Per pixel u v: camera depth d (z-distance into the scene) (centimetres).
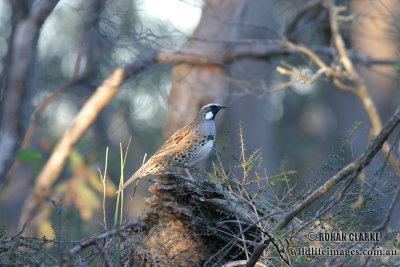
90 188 1766
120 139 2328
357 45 1889
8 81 1160
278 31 1553
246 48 1661
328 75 1463
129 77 1491
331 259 774
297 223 853
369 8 1709
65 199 1532
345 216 801
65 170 1977
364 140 1945
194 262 865
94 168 1645
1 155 1157
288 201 903
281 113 3409
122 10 1324
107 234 697
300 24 1739
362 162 680
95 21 1375
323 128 3256
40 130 2070
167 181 874
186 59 1553
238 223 842
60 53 1972
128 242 823
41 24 1166
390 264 773
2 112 1162
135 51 1379
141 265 821
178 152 1167
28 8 1148
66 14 1936
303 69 1593
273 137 2717
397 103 2128
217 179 890
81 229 1193
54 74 1894
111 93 1588
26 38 1157
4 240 837
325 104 3256
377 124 1441
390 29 1596
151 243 870
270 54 1680
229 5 1647
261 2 2312
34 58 1173
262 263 788
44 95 1708
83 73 1591
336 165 923
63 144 1603
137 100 1788
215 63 1623
